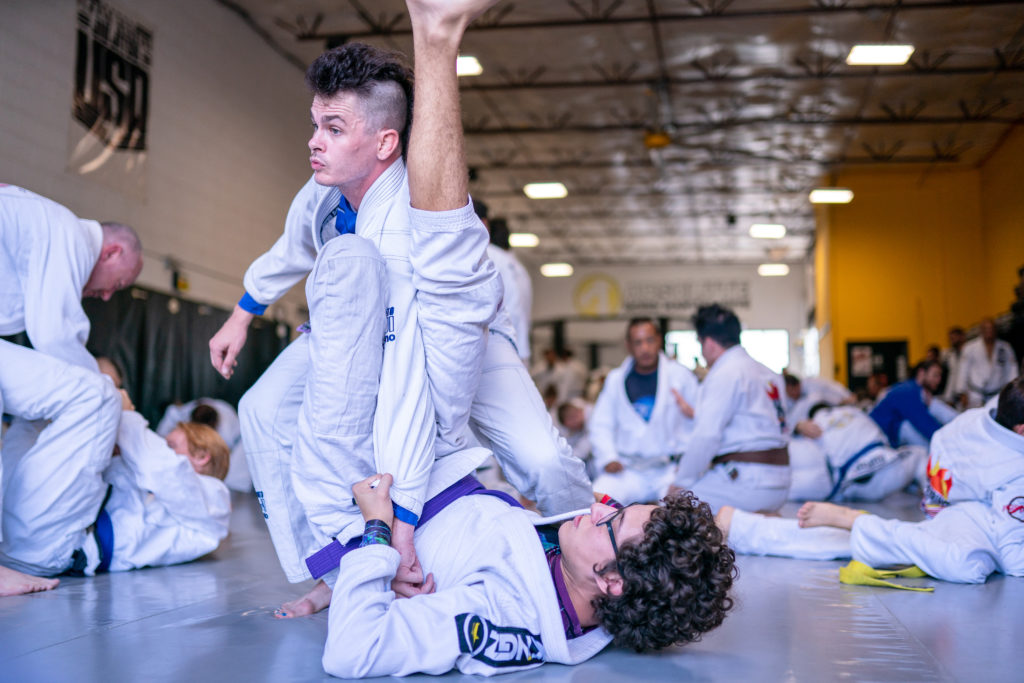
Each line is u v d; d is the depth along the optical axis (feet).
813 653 6.85
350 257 6.64
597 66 44.80
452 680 6.03
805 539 12.46
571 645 6.50
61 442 10.21
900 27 39.68
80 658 6.54
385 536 6.40
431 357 6.96
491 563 6.46
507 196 70.74
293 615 8.15
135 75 30.25
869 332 59.06
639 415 21.04
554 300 96.32
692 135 54.08
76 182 27.14
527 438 8.39
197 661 6.48
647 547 6.07
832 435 25.07
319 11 37.83
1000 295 54.60
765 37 40.98
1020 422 10.82
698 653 6.84
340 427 6.66
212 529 12.08
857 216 60.29
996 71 44.39
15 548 10.25
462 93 48.34
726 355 15.26
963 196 59.21
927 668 6.42
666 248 89.30
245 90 38.40
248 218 38.47
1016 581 10.59
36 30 25.52
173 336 31.14
